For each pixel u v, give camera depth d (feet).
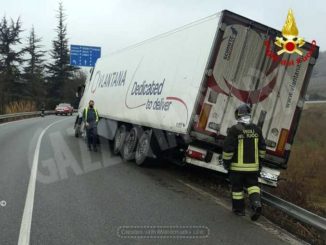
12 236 20.44
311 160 53.78
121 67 53.16
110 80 56.75
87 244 19.74
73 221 23.18
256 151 25.40
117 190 31.24
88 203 27.14
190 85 32.81
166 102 36.60
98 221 23.36
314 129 101.55
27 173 36.32
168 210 26.30
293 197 34.63
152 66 42.06
